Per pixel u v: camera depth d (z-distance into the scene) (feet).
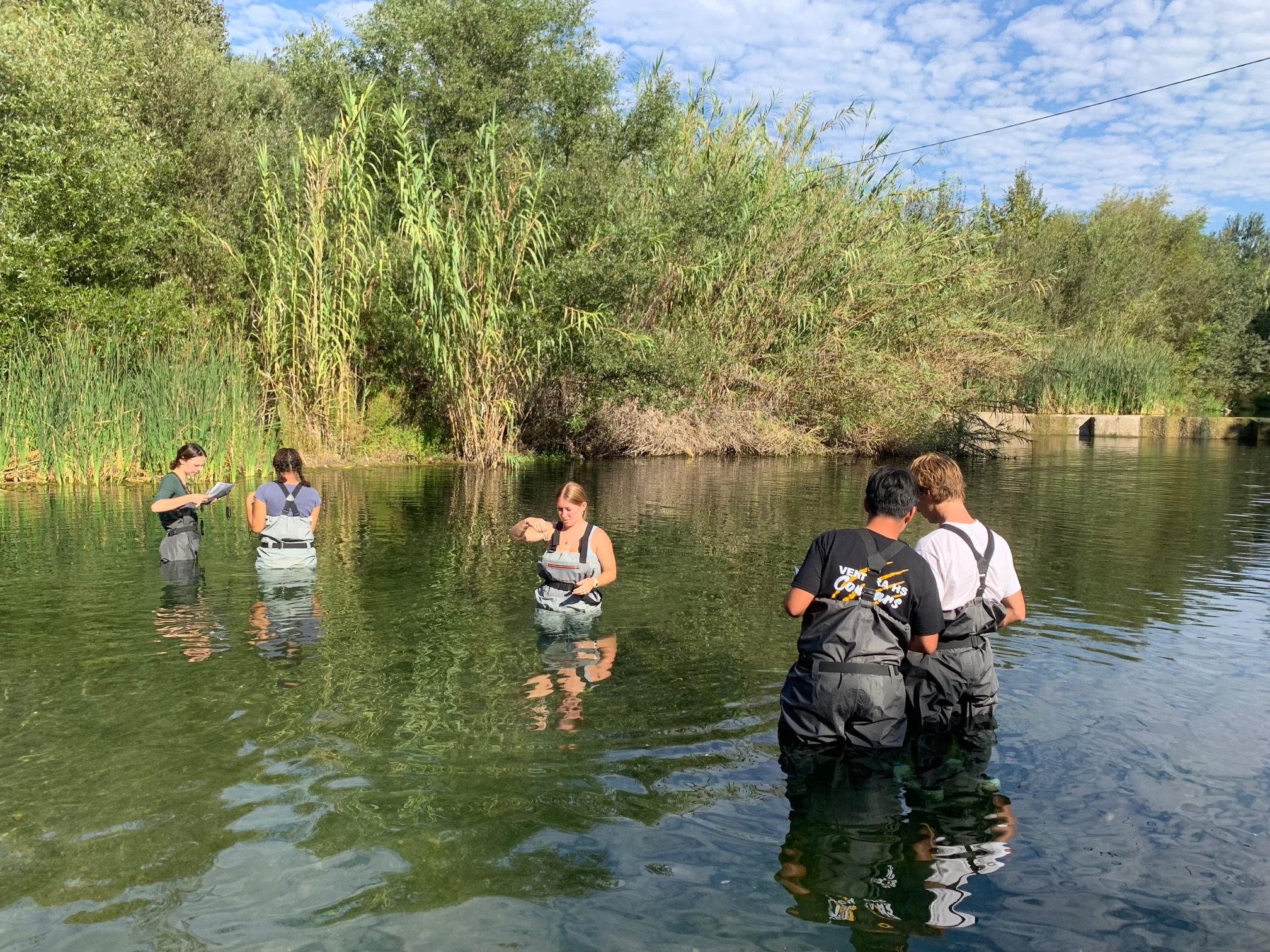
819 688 12.53
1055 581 23.88
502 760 11.98
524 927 8.33
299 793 10.91
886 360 66.23
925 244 69.15
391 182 60.13
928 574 12.89
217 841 9.79
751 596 21.40
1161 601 21.56
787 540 29.22
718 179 65.31
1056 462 65.05
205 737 12.57
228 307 54.95
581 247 56.70
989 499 42.24
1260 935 8.36
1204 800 11.12
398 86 65.36
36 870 9.16
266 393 51.70
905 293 66.90
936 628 12.91
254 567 23.93
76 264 48.73
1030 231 116.88
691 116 70.18
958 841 10.09
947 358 69.41
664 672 15.70
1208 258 150.10
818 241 66.44
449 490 42.29
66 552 25.67
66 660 15.92
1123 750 12.64
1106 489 46.52
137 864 9.30
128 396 42.98
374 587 21.91
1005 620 14.33
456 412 57.11
